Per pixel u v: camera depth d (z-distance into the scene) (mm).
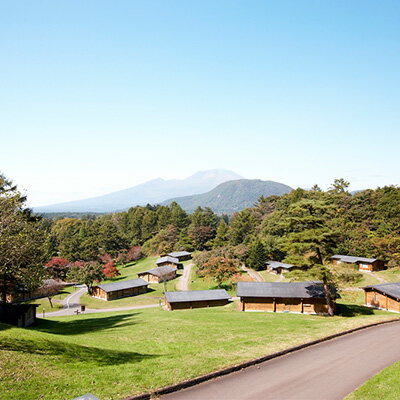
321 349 18469
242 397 11969
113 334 26781
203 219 136125
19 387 11273
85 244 110562
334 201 95688
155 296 69562
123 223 153750
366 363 16141
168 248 117500
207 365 14430
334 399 11969
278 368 15055
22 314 32125
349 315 38000
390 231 73188
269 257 87750
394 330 24406
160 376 12953
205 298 50969
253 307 42438
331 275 36562
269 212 138125
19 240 22797
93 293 73000
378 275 64125
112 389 11594
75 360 15062
